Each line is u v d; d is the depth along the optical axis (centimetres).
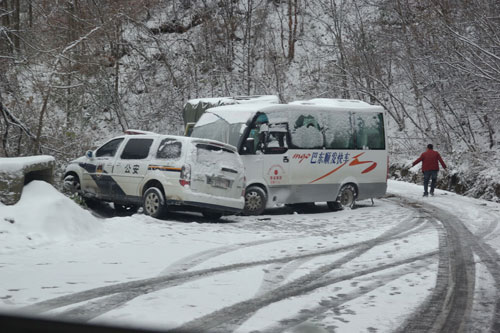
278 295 595
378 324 500
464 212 1474
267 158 1413
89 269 686
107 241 892
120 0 2978
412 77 2959
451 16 2450
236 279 664
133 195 1242
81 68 1914
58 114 1962
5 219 852
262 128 1417
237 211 1249
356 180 1602
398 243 963
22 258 729
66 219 903
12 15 2102
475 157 2166
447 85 2666
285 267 746
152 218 1126
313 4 4266
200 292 593
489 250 906
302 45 4128
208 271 705
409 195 1991
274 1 4441
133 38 3338
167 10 4050
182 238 957
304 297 590
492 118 2334
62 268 683
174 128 3175
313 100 1628
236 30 3953
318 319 508
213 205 1195
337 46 3422
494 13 2189
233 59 3784
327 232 1099
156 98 3184
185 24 3909
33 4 2288
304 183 1483
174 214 1371
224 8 3819
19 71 1598
